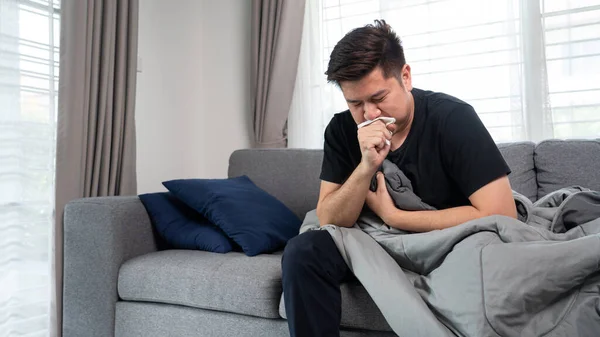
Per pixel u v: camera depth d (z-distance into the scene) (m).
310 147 2.52
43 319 1.87
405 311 0.97
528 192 1.60
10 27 1.78
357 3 2.45
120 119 2.17
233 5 2.84
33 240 1.84
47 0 1.92
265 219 1.66
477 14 2.17
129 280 1.48
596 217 1.09
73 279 1.57
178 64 2.73
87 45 2.01
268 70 2.54
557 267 0.88
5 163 1.76
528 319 0.88
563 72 1.99
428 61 2.26
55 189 1.87
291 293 1.05
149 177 2.51
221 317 1.35
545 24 2.01
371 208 1.26
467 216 1.11
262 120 2.56
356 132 1.36
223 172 2.86
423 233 1.10
